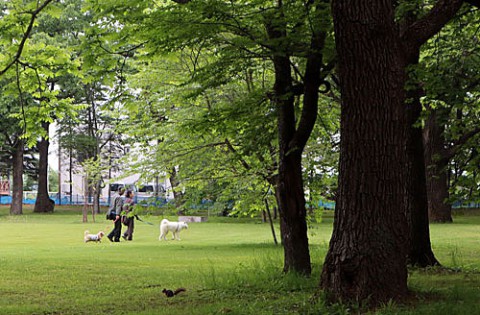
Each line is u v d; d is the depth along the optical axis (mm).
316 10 10273
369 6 8273
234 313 8242
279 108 11844
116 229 25984
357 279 8258
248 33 10727
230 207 19969
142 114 18688
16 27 12602
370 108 8336
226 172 18234
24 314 8875
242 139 13031
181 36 10539
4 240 27453
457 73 12562
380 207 8312
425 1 12547
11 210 56250
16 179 56344
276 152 16359
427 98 12531
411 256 13430
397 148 8406
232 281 11297
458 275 12031
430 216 36312
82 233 32500
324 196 17609
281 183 11930
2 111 47500
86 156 58438
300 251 11836
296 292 10086
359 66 8336
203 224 39406
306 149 16375
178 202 18906
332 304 8164
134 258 17500
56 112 14750
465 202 13273
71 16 47906
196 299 9812
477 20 13703
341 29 8391
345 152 8516
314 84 11383
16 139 53938
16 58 12383
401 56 8539
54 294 10883
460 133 13586
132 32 11141
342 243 8438
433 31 8898
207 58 15852
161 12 10398
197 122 12484
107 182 19750
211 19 10219
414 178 13477
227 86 16531
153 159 18703
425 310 7727
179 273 13625
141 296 10391
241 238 27375
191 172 18469
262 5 10797
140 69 18281
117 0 11219
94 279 12852
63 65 13695
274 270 12305
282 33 10742
